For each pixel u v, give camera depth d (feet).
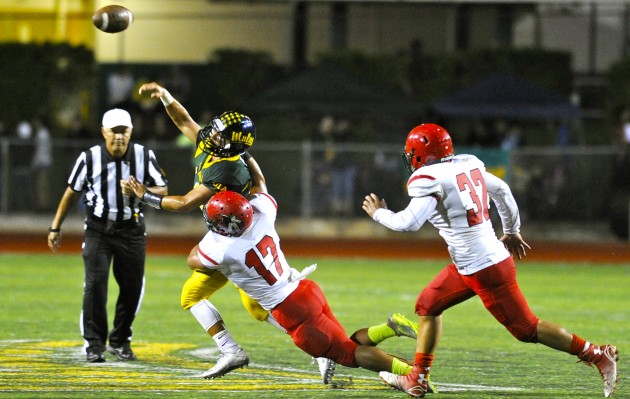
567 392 64.23
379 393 62.80
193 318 95.40
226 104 224.53
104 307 73.05
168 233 177.99
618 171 182.09
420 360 60.59
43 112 216.74
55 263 140.36
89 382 65.05
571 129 212.23
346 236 179.32
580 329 92.48
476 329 91.66
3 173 191.11
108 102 230.48
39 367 70.18
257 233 59.62
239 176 63.41
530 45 238.89
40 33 233.96
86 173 72.28
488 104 193.16
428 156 60.64
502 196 63.21
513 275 60.34
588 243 173.68
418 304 61.21
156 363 72.64
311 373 69.67
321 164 189.16
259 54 225.56
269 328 90.48
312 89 196.13
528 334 60.70
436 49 236.84
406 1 230.89
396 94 199.62
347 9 236.63
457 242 59.98
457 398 61.82
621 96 216.13
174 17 232.73
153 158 73.51
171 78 229.25
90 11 234.38
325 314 60.90
